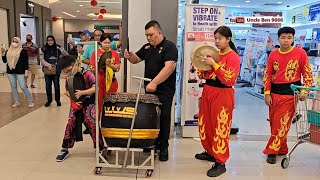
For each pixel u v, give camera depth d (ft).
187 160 11.82
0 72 41.55
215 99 10.25
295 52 11.07
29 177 9.96
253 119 19.80
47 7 62.54
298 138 11.15
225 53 10.14
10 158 11.59
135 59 11.93
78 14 79.92
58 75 21.62
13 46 20.66
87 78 10.91
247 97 29.89
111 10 70.44
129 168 10.23
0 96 26.27
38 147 12.87
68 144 11.63
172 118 15.83
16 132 15.05
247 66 33.35
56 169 10.64
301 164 11.60
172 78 11.46
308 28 35.17
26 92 21.29
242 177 10.34
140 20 15.03
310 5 34.71
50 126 16.25
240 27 37.17
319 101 10.54
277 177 10.39
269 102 11.71
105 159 10.62
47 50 21.44
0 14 43.70
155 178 10.11
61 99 24.80
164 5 15.61
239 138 15.12
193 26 14.17
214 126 10.43
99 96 10.66
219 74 9.65
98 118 10.32
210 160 11.78
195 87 14.58
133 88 15.10
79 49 12.37
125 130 9.62
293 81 11.21
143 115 9.66
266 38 32.19
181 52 15.46
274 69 11.51
